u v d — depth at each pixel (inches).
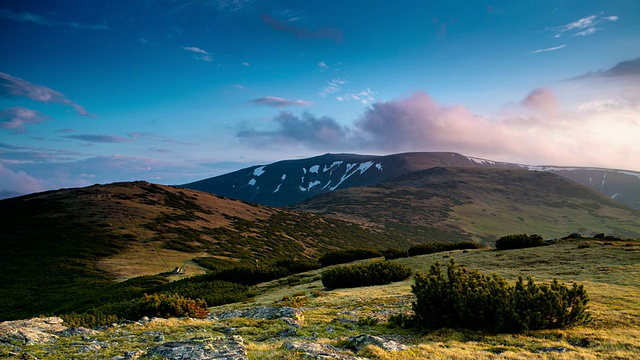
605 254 1183.6
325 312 691.4
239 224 4092.0
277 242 3828.7
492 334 475.8
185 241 3014.3
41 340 415.8
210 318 682.2
